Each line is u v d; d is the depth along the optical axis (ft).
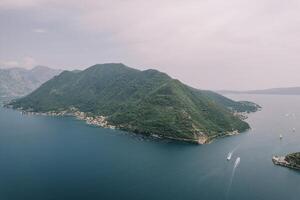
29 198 492.13
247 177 611.88
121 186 547.08
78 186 545.85
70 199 489.67
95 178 588.50
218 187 552.41
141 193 516.32
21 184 553.64
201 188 545.44
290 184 575.38
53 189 529.86
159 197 501.15
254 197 510.99
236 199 499.92
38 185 548.31
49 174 609.83
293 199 505.25
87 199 489.67
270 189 548.72
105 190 526.57
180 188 542.16
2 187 538.47
